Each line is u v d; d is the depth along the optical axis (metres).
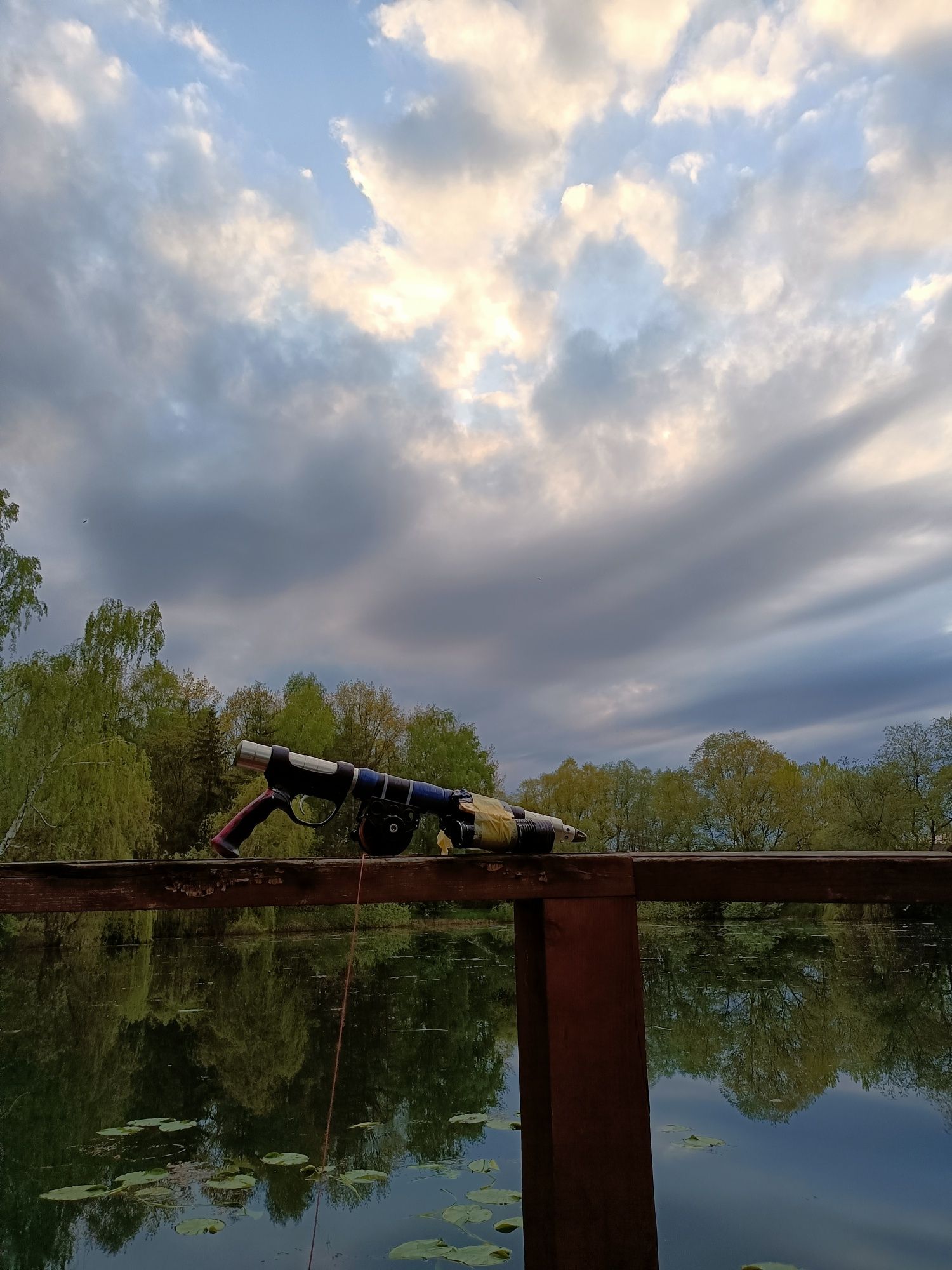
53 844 20.81
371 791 2.18
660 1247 3.65
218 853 2.08
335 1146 5.37
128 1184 4.69
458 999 11.45
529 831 2.12
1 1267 3.66
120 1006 11.52
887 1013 9.56
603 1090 1.97
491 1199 4.28
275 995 12.17
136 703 36.44
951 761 31.66
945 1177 4.45
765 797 37.88
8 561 21.31
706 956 16.20
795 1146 5.06
